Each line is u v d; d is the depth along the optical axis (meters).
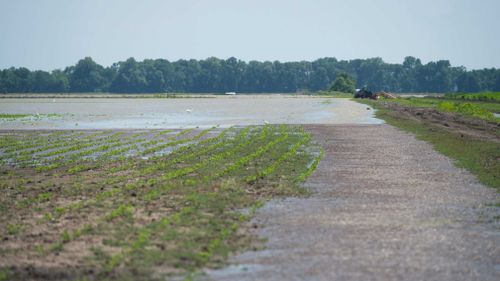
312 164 46.25
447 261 21.75
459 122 90.19
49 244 24.00
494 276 20.20
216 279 19.91
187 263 21.48
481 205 31.31
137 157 52.84
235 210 30.11
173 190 35.44
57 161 50.75
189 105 182.25
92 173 43.62
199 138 70.31
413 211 29.89
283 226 26.83
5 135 75.69
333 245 23.77
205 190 35.44
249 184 38.00
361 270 20.72
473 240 24.52
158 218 28.20
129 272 20.55
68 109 153.50
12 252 22.89
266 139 67.88
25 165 48.25
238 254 22.61
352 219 28.16
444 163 46.78
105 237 24.84
